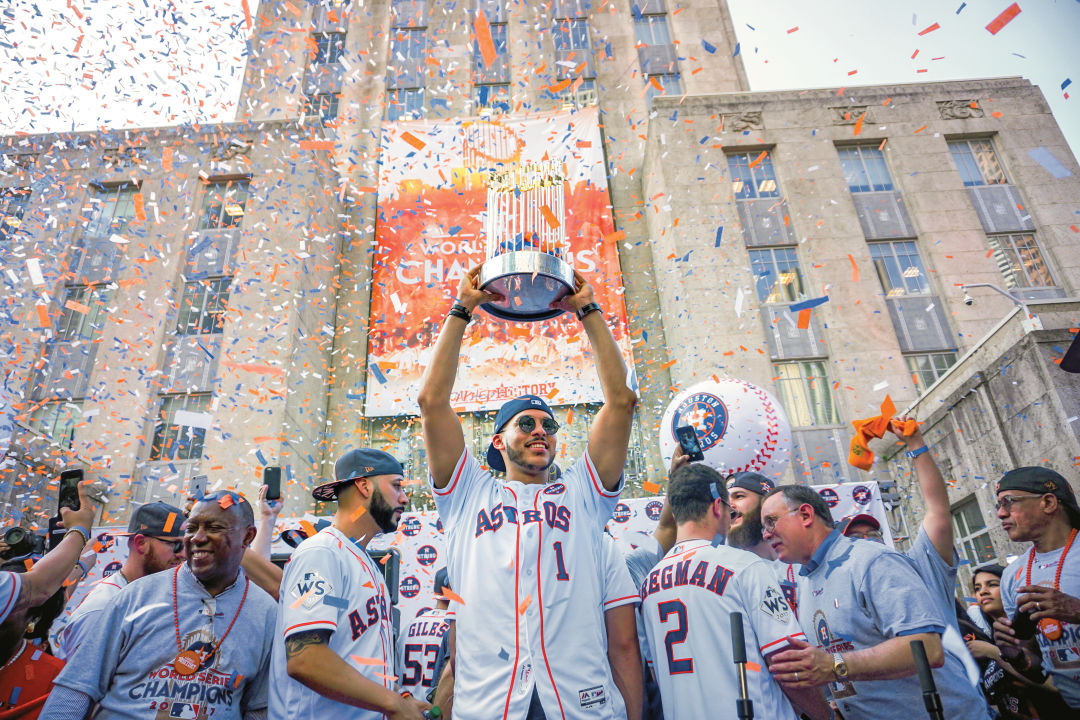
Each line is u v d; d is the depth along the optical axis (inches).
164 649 96.2
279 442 469.4
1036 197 597.6
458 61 744.3
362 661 91.7
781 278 575.8
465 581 89.8
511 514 92.1
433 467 97.7
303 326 539.5
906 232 591.5
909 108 637.3
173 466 481.7
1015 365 339.3
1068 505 126.9
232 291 532.4
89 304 542.0
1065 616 108.8
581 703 79.2
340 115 716.0
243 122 612.1
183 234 568.7
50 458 418.9
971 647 142.6
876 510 245.3
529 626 82.4
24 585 95.9
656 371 575.2
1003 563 348.2
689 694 91.4
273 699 90.5
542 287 89.5
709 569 97.5
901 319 557.3
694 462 124.3
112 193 590.9
